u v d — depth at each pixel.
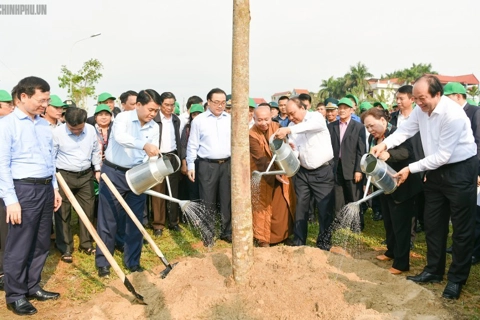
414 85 4.13
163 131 6.45
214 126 6.00
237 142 3.83
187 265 4.71
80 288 4.64
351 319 3.51
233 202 3.96
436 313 3.85
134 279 4.71
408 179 4.68
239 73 3.71
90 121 7.07
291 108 5.50
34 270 4.34
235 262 4.05
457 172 4.14
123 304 4.02
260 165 5.80
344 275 4.52
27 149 3.96
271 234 6.01
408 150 4.74
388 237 5.32
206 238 5.98
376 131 4.82
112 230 4.89
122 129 4.64
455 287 4.23
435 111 4.08
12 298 4.07
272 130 5.83
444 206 4.40
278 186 5.93
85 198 5.72
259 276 4.09
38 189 4.04
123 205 4.56
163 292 4.12
